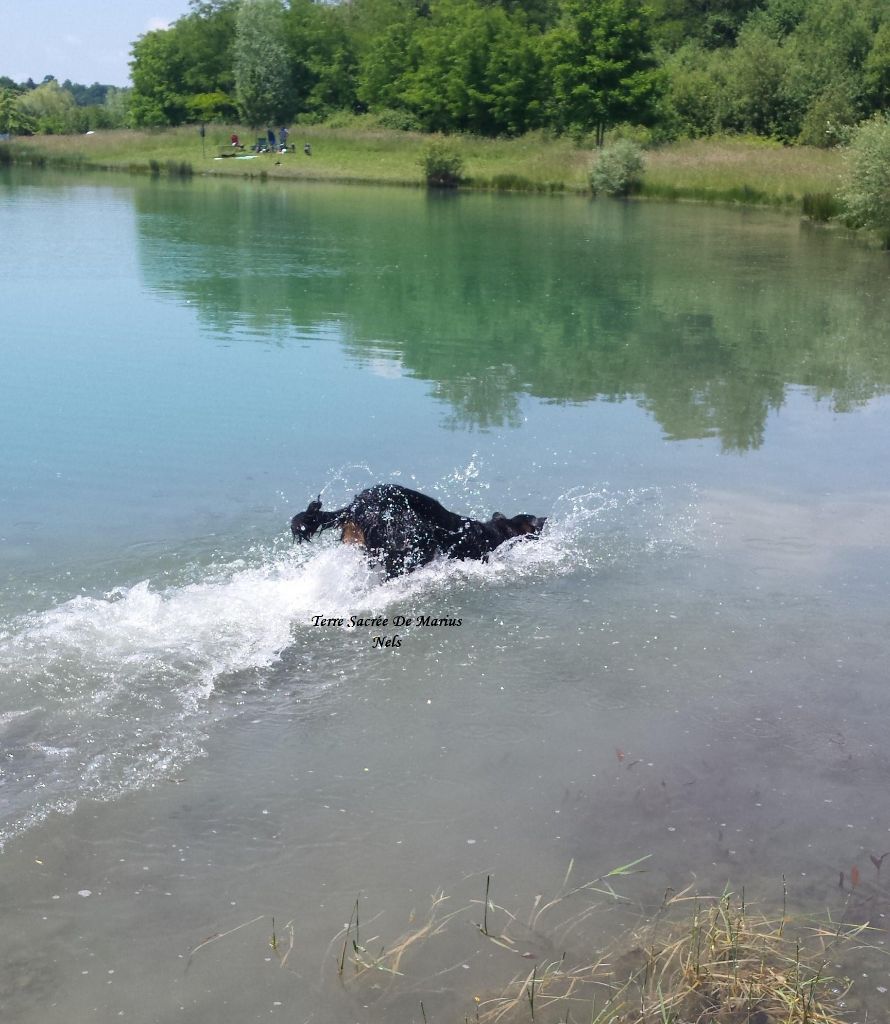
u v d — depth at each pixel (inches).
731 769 244.1
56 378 598.5
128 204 1806.1
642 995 177.8
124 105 4795.8
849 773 243.6
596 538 382.3
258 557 355.9
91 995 174.9
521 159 2677.2
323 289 936.3
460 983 179.5
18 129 4350.4
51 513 390.6
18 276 964.6
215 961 182.9
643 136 2726.4
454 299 901.2
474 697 274.4
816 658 296.8
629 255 1219.2
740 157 2365.9
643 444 496.7
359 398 571.5
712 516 403.9
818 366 675.4
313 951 185.6
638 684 281.9
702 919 195.8
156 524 382.0
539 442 497.4
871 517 403.5
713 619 319.9
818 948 189.3
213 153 3147.1
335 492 419.2
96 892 198.7
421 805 227.8
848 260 1201.4
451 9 3602.4
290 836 216.2
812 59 3206.2
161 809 223.8
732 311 868.0
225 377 611.8
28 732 251.3
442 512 363.3
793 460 474.6
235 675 282.4
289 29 3954.2
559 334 765.3
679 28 4421.8
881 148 1317.7
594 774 240.8
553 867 209.3
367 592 335.6
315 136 3206.2
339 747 250.1
